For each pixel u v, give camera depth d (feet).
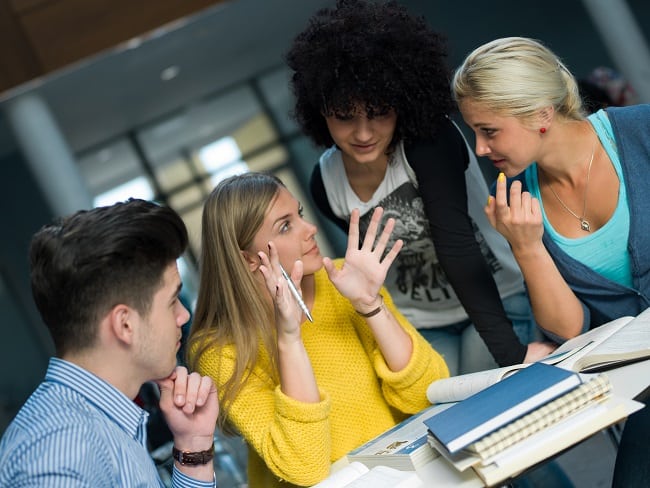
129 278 4.61
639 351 5.24
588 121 6.64
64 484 4.17
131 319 4.64
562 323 6.64
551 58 6.32
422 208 7.41
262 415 6.15
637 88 21.36
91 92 21.80
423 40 6.77
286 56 7.23
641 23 29.48
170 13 14.48
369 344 6.62
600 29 21.45
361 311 6.31
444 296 7.89
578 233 6.74
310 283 6.62
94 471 4.33
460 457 4.68
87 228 4.59
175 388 5.39
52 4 14.23
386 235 6.25
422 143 7.11
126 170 28.91
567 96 6.40
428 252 7.70
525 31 30.07
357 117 6.75
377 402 6.57
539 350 6.86
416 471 5.03
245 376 6.25
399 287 8.05
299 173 29.35
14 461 4.25
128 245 4.60
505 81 6.10
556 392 4.63
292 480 5.92
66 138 25.91
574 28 29.91
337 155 7.74
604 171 6.57
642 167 6.49
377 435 6.51
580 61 30.09
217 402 5.52
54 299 4.58
